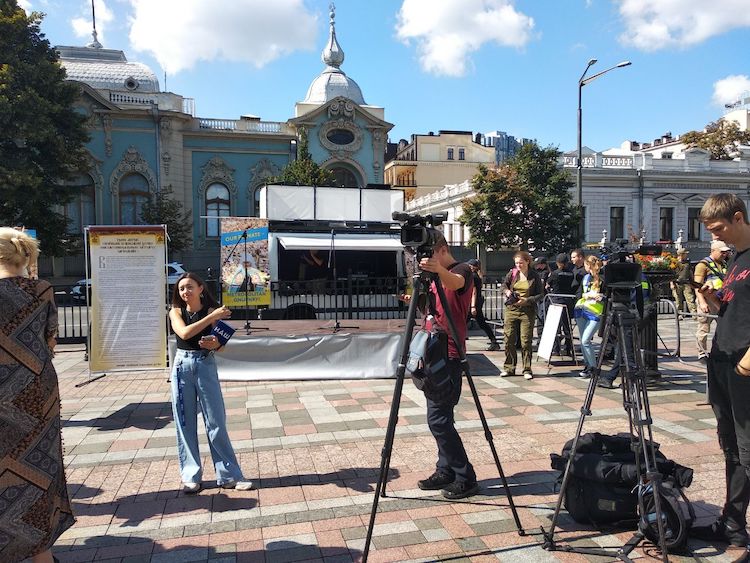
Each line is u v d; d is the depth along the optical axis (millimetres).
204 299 4121
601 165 35500
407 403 6410
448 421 3852
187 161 31953
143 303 7008
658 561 3092
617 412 5969
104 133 30047
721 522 3264
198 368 4027
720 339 3037
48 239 24844
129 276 6977
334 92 39344
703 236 36219
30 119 22375
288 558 3150
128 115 30266
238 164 32750
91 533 3459
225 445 4094
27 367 2521
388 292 11938
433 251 3266
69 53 35781
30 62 23625
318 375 7641
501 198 27703
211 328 4027
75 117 24672
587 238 34812
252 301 10086
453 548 3246
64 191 24812
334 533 3432
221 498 3943
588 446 3627
